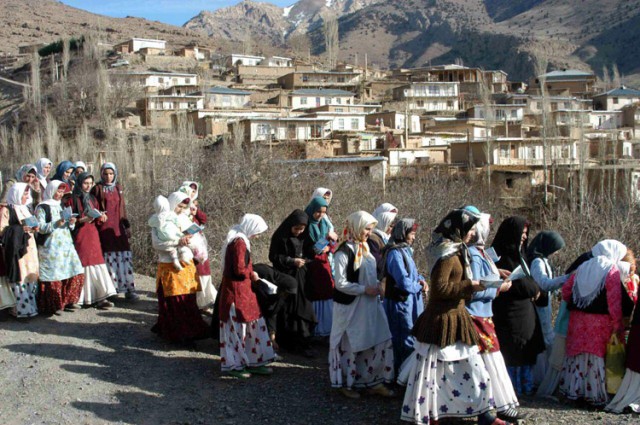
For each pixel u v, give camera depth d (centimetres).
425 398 637
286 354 906
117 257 1071
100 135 5922
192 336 888
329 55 11625
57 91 6912
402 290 767
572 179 3872
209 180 1973
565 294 748
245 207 1911
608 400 725
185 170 2086
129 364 834
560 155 5616
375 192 2520
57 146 4569
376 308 753
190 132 4716
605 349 726
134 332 949
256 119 5772
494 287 625
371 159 4019
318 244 888
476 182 4553
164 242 876
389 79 10150
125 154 3111
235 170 2048
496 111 8125
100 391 755
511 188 4684
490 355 657
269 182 2077
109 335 929
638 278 786
